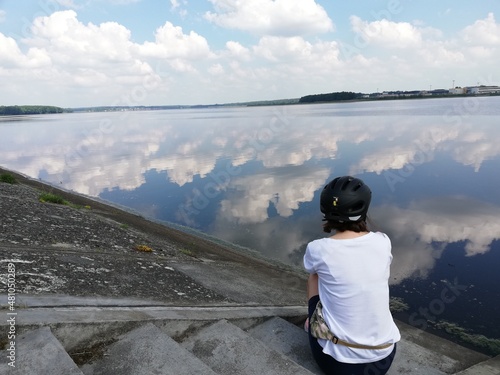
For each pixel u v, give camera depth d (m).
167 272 5.54
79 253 5.37
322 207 2.86
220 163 26.86
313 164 24.22
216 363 2.97
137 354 2.76
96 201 16.61
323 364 2.88
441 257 9.12
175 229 12.38
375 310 2.64
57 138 58.41
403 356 3.68
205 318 3.56
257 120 87.38
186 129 68.12
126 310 3.32
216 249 9.90
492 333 5.89
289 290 6.66
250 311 4.21
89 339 2.85
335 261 2.69
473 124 45.12
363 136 39.19
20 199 9.34
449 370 4.17
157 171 24.95
